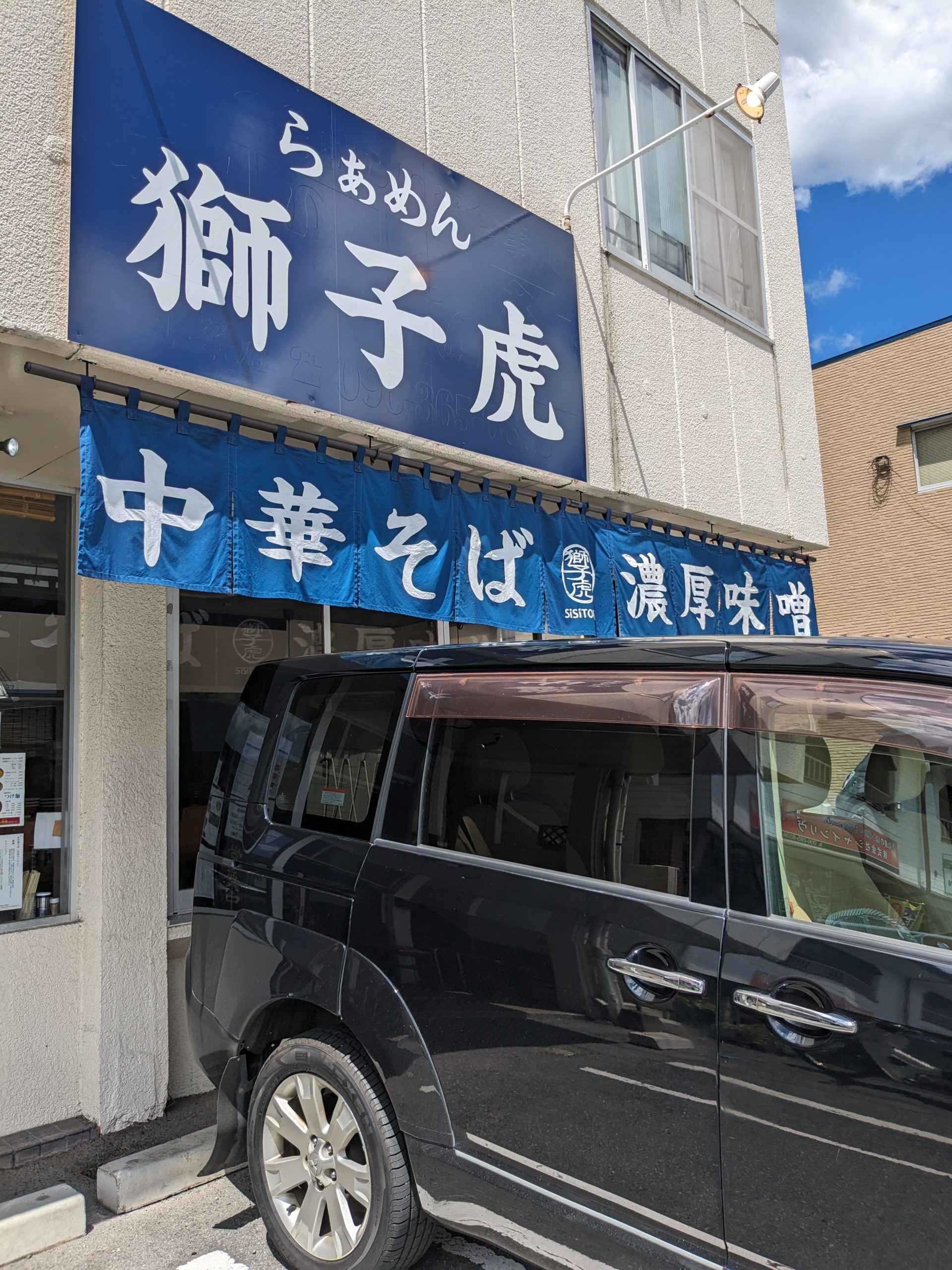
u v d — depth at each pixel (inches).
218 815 118.3
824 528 287.7
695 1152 70.6
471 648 101.1
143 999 142.8
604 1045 76.5
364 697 108.5
